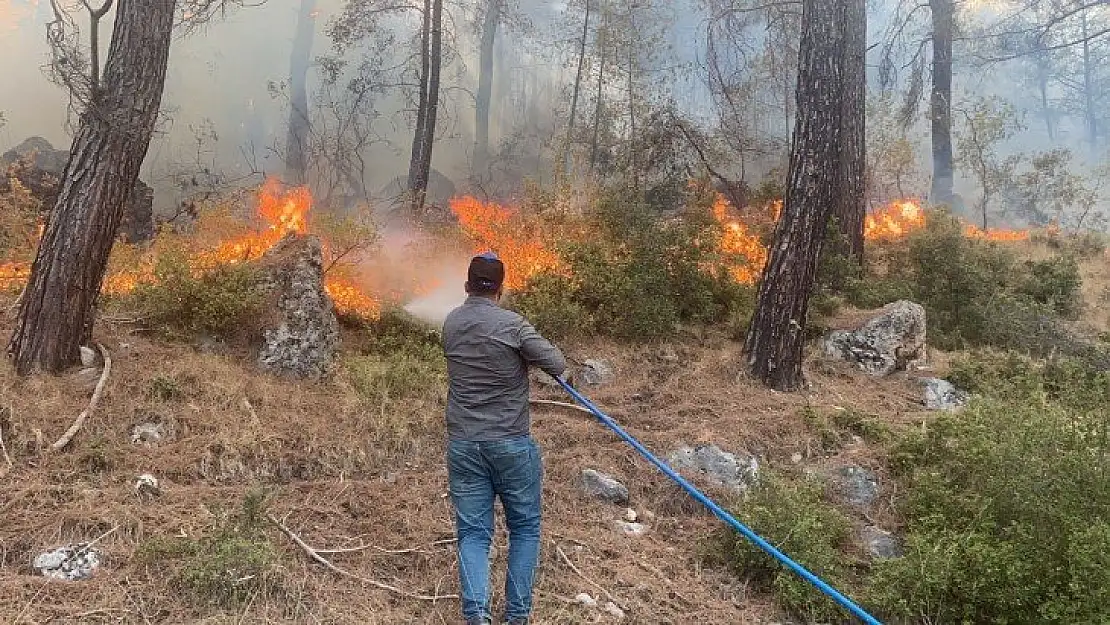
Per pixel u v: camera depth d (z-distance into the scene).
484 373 3.69
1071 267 11.39
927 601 4.22
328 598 3.75
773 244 7.41
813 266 7.32
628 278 8.31
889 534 5.16
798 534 4.46
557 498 5.12
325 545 4.23
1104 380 6.84
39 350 5.29
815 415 6.43
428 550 4.28
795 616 4.27
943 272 10.01
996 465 4.65
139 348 5.91
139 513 4.18
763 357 7.31
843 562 4.70
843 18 7.27
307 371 6.20
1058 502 4.30
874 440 6.27
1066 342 8.88
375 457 5.38
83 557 3.78
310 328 6.30
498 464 3.63
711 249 9.10
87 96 5.46
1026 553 4.22
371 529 4.47
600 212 9.28
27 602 3.39
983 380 7.61
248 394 5.65
